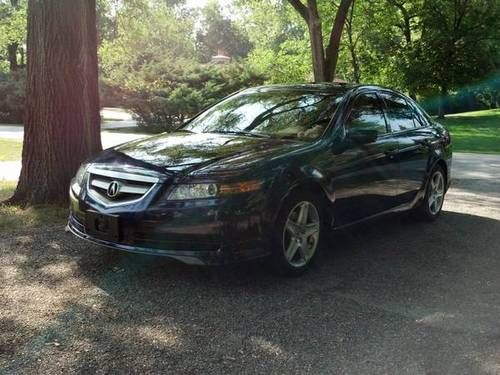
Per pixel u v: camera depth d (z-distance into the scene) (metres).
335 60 12.88
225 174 4.11
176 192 4.11
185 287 4.33
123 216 4.19
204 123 5.76
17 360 3.17
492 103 38.25
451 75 30.62
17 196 6.95
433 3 29.14
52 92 6.68
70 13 6.63
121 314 3.82
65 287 4.27
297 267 4.64
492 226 6.83
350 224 5.28
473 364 3.31
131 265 4.77
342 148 5.07
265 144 4.77
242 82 27.50
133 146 4.99
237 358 3.28
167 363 3.20
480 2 28.47
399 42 29.95
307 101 5.55
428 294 4.42
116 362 3.19
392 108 6.23
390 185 5.82
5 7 32.50
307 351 3.40
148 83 25.53
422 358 3.37
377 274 4.86
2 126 25.47
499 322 3.93
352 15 24.92
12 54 40.97
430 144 6.66
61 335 3.49
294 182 4.46
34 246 5.24
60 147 6.76
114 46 25.00
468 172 11.98
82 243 5.35
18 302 3.97
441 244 5.92
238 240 4.12
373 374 3.16
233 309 3.96
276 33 27.20
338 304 4.13
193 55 41.25
